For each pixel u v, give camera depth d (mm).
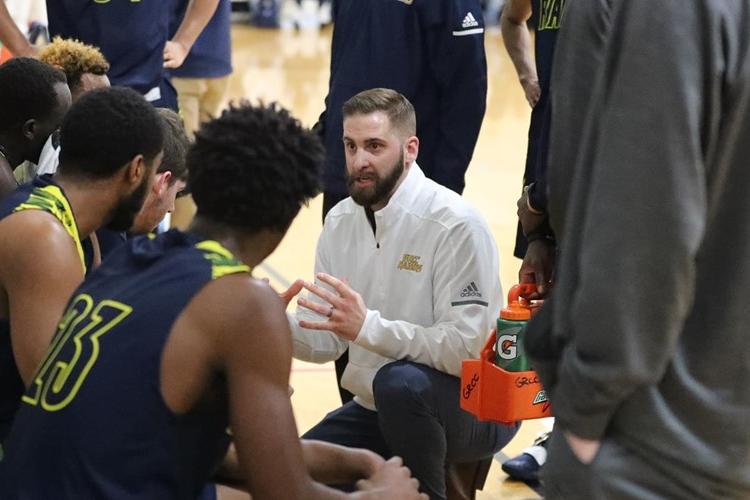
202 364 5375
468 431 8844
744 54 4891
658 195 4820
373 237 9234
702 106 4875
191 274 5484
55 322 6910
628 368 4883
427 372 8648
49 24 13484
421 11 11492
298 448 5449
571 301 5293
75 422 5430
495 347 8234
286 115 5867
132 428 5367
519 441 11398
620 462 5273
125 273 5719
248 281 5473
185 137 8547
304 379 12859
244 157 5688
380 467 6348
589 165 5242
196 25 14797
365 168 8930
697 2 4840
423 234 9000
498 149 25938
